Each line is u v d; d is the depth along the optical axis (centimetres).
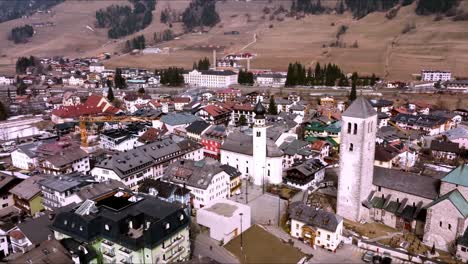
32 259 7175
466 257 8381
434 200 9350
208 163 11875
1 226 9881
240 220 9731
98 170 12206
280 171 13112
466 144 16262
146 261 7519
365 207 10250
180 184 11444
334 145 16300
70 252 7431
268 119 19550
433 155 15662
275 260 8400
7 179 11762
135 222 7956
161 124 18812
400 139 17338
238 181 12644
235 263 8456
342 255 8862
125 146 16750
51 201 10806
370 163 10200
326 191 12475
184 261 7544
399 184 10200
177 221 8031
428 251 8875
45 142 16162
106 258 7688
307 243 9394
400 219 9925
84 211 8088
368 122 9619
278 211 11144
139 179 12531
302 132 18150
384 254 8806
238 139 14488
